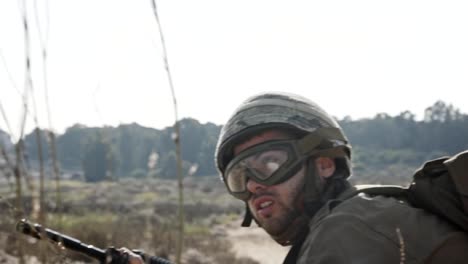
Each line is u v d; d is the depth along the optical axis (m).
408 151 106.44
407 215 1.67
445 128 112.44
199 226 25.08
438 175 1.77
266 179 1.91
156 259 2.36
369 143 110.75
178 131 1.59
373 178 66.25
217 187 56.94
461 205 1.67
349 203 1.70
